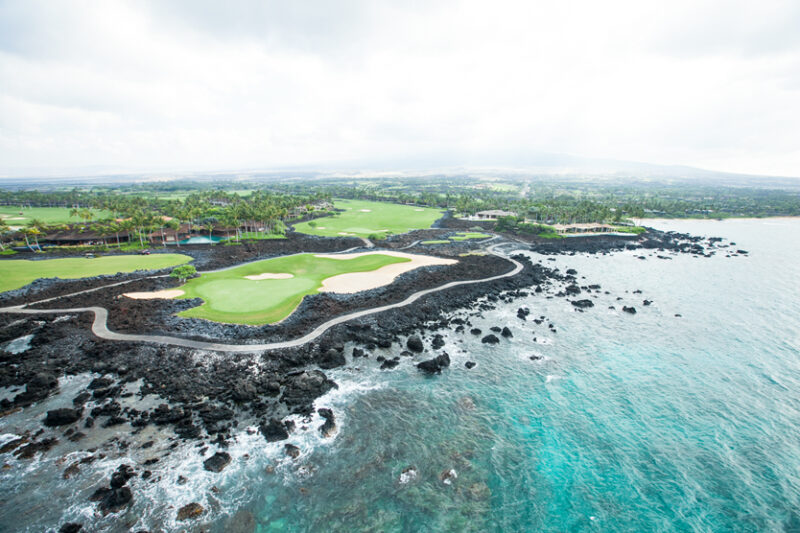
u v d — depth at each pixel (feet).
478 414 130.93
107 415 125.18
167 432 118.52
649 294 260.21
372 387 145.28
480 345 181.06
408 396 140.15
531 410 133.39
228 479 102.58
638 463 110.32
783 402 137.80
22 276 255.09
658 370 159.33
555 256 386.52
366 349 173.58
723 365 163.32
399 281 255.91
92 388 139.03
